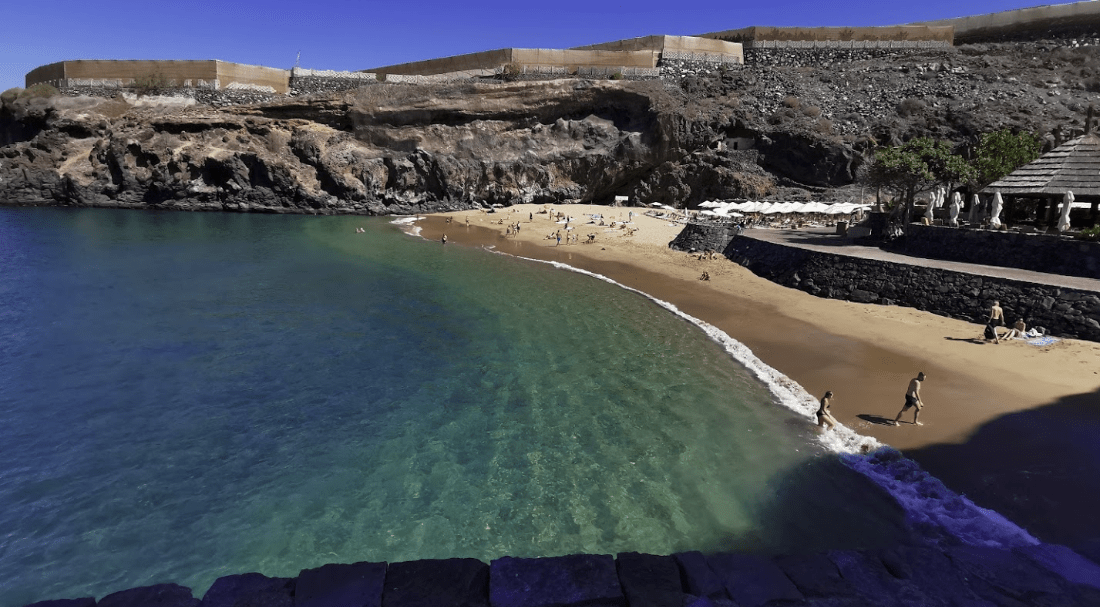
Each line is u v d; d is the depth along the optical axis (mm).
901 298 26484
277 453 14562
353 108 74438
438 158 73688
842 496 12344
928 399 16844
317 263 40594
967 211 37969
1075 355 19172
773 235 41156
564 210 68125
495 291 32406
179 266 38688
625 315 27453
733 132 69875
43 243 46500
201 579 10234
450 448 14781
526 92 74500
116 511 12203
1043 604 6922
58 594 9875
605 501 12453
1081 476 12438
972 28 78625
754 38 79812
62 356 21328
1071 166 27297
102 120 74188
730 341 23141
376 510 12227
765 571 7309
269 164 71312
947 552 8242
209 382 19109
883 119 65312
